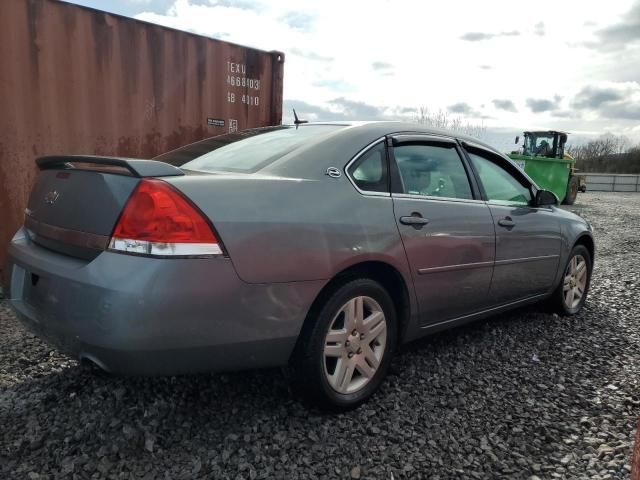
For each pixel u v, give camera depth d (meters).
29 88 4.65
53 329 2.34
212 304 2.24
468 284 3.49
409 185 3.21
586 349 3.91
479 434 2.67
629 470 2.39
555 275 4.44
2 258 4.67
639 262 7.41
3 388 2.92
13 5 4.48
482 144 3.94
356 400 2.82
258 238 2.37
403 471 2.34
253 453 2.42
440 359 3.59
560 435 2.69
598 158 47.75
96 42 5.03
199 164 3.03
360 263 2.80
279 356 2.54
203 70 5.95
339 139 2.99
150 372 2.22
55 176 2.70
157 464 2.31
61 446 2.41
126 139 5.36
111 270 2.15
